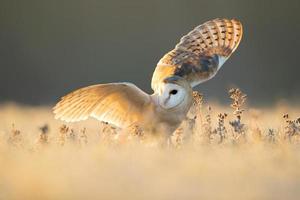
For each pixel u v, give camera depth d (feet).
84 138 44.34
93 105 43.34
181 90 42.01
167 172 30.60
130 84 42.42
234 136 43.42
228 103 95.86
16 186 27.94
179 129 42.91
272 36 173.06
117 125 43.62
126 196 26.86
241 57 167.12
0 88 170.19
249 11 175.22
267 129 47.19
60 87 171.83
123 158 34.14
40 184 27.78
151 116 42.27
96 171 30.83
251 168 31.73
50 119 69.51
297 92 141.28
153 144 41.16
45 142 42.52
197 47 46.37
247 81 158.81
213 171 30.96
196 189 27.89
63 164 32.60
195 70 44.34
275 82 165.07
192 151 37.04
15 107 99.71
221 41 46.73
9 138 43.39
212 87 142.00
